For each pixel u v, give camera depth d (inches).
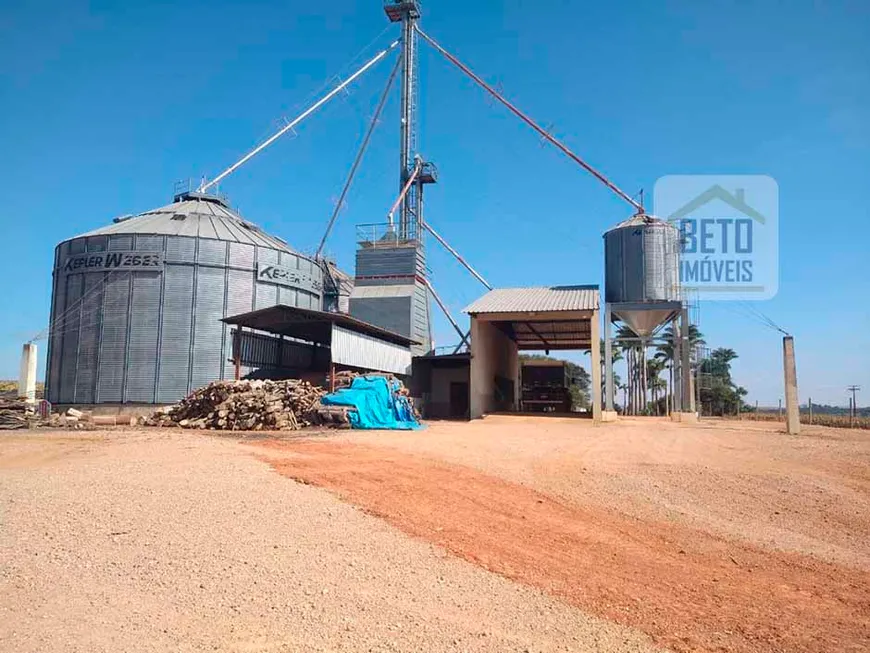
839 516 432.8
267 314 1259.2
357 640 211.3
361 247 1994.3
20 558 274.8
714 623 246.5
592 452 710.5
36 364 1465.3
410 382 1699.1
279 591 249.9
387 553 303.7
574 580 287.7
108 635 207.2
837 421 1578.5
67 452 608.4
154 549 291.7
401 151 2143.2
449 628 224.7
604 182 1716.3
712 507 449.7
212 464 508.4
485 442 796.0
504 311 1391.5
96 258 1631.4
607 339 1347.2
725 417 1915.6
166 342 1609.3
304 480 454.0
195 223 1758.1
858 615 263.9
